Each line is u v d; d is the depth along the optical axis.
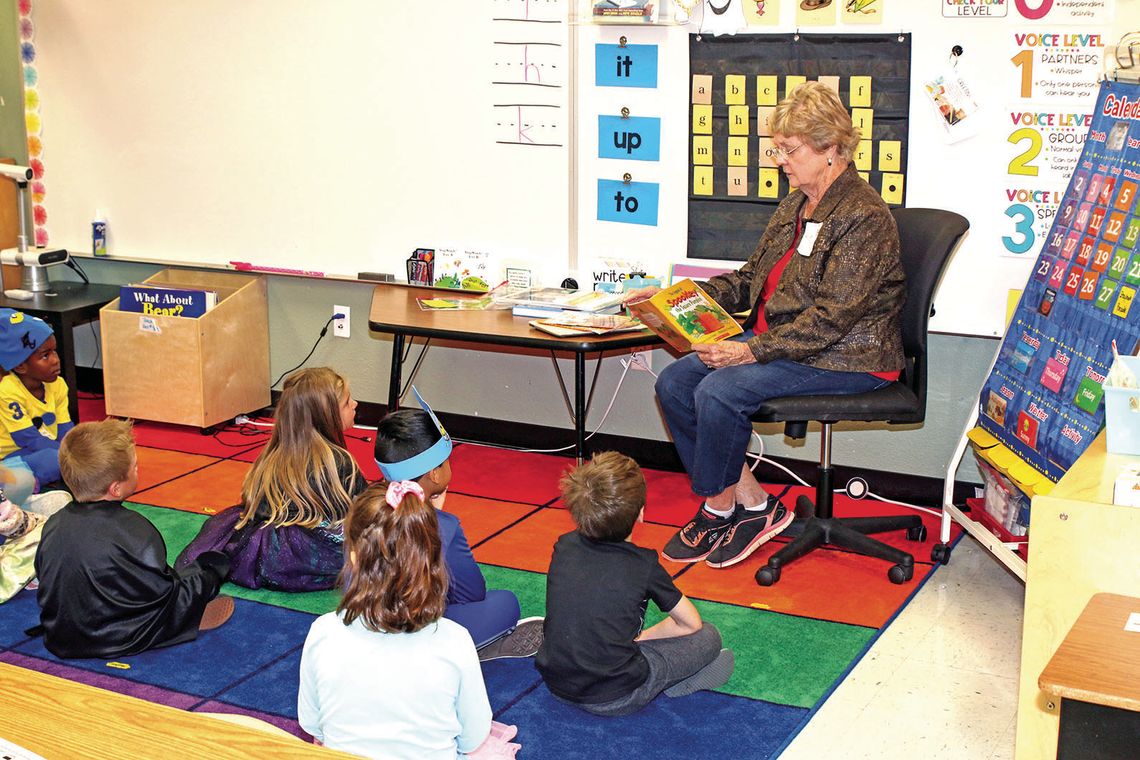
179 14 4.73
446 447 2.81
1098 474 2.34
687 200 4.03
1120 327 2.86
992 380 3.40
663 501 4.04
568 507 2.58
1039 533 2.21
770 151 3.88
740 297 3.61
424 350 4.68
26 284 4.91
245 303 4.79
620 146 4.09
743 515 3.49
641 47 3.98
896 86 3.67
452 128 4.36
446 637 2.00
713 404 3.25
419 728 1.97
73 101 5.03
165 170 4.95
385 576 1.93
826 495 3.50
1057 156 3.53
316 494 3.25
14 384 3.85
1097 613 1.85
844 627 3.08
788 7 3.76
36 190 5.21
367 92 4.47
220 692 2.75
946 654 2.94
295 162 4.68
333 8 4.45
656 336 3.67
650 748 2.51
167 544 3.58
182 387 4.64
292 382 3.27
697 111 3.94
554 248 4.29
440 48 4.30
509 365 4.57
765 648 2.96
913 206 3.74
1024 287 3.59
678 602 2.63
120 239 5.12
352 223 4.64
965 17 3.54
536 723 2.61
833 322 3.18
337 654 1.96
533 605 3.20
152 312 4.67
